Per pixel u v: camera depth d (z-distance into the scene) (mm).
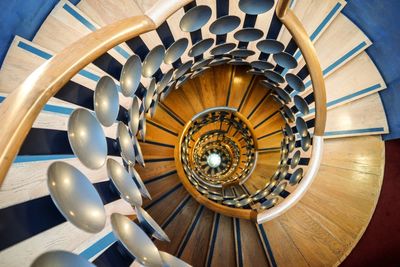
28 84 1154
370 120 3305
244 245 3832
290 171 4027
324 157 3525
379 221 3273
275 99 4391
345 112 3408
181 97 4727
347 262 3369
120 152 1906
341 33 3207
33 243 1323
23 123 1054
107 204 1844
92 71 2178
